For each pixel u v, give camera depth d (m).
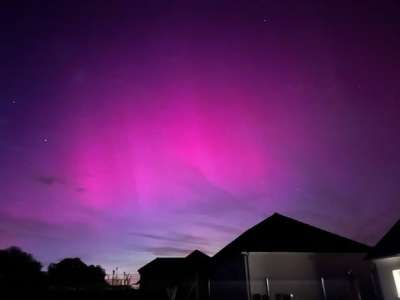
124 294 26.08
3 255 26.12
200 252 33.50
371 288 18.25
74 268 36.00
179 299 24.62
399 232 16.66
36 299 23.34
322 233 20.44
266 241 19.41
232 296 17.64
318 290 17.86
